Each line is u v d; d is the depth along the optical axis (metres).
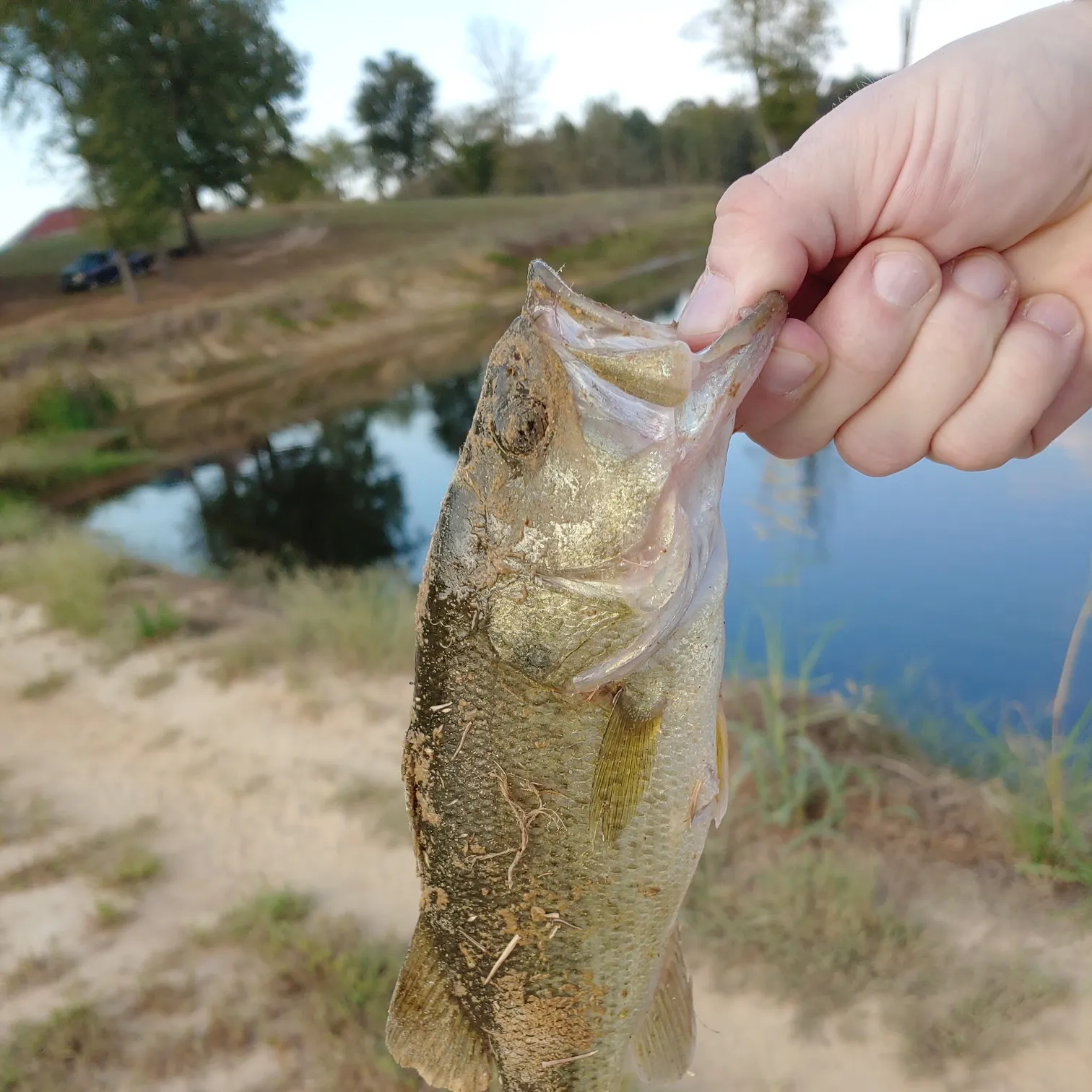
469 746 0.22
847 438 0.23
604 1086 0.24
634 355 0.20
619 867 0.22
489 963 0.23
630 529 0.21
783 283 0.20
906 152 0.20
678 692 0.22
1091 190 0.21
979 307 0.21
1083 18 0.21
